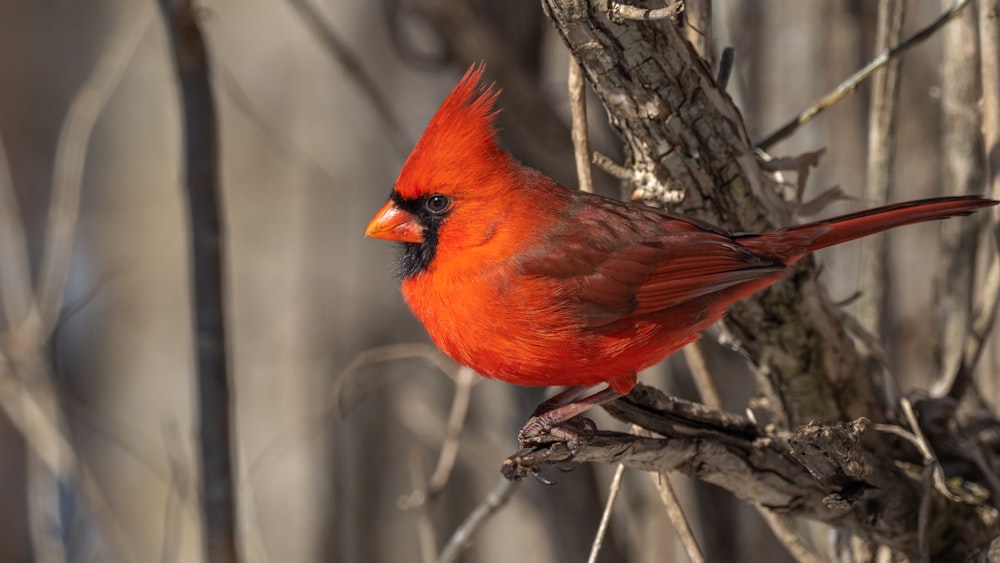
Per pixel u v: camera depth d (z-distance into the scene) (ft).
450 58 32.48
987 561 21.76
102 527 31.45
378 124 39.17
